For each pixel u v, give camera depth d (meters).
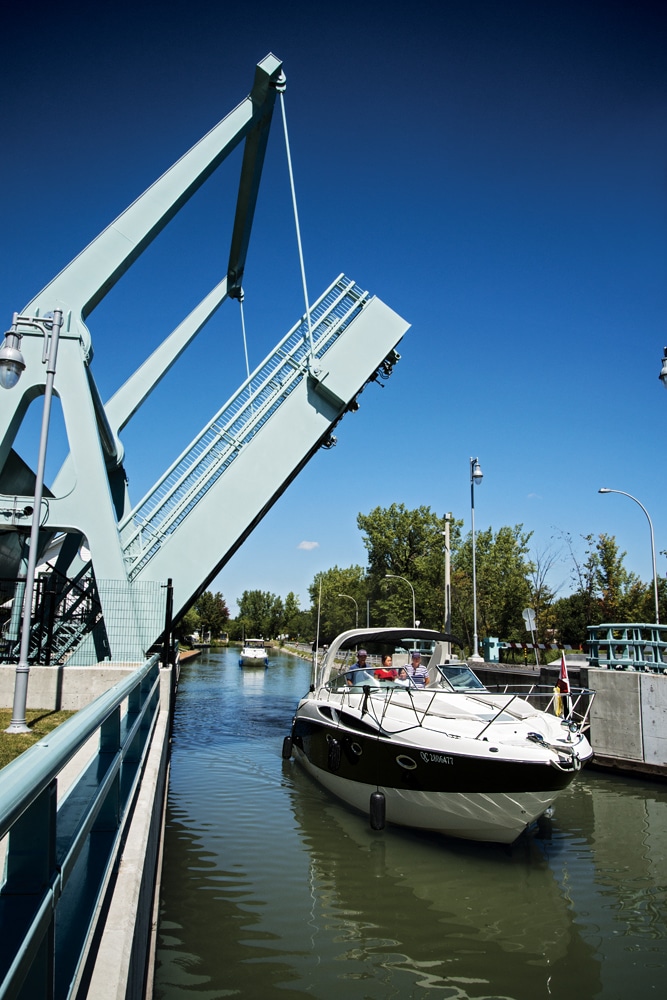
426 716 10.22
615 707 14.46
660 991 5.62
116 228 12.89
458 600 40.47
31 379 12.17
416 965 6.01
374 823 9.88
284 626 127.56
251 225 16.02
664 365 15.66
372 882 8.01
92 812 2.62
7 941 1.46
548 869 8.50
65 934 2.32
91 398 12.45
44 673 10.62
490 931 6.71
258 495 13.69
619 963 6.09
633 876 8.26
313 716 13.21
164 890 7.65
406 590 51.09
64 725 2.19
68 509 12.35
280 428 13.91
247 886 7.82
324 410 14.10
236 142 13.72
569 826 10.45
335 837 9.77
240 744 17.73
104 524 12.42
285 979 5.73
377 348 14.05
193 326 18.19
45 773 1.61
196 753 16.38
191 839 9.62
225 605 133.25
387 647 14.24
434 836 9.83
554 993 5.57
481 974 5.88
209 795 12.21
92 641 13.31
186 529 13.39
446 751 9.05
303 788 12.78
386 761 10.07
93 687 10.70
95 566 12.39
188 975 5.75
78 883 2.76
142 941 3.99
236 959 6.06
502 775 8.61
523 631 38.41
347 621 63.62
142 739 6.49
